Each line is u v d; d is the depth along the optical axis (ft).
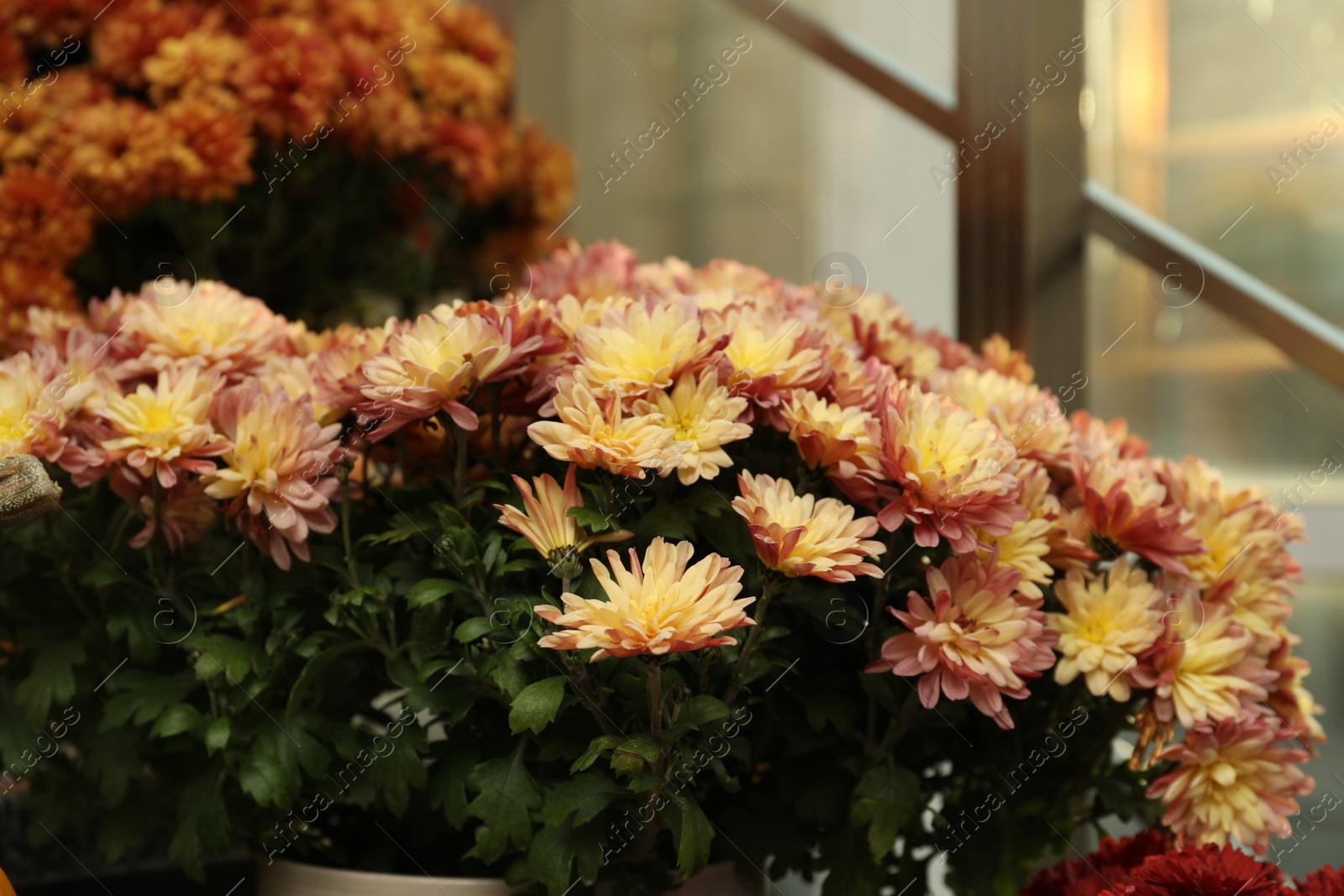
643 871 3.09
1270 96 4.09
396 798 3.07
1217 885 2.97
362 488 3.24
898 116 5.05
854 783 3.15
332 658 3.13
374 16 4.35
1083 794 3.33
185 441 3.08
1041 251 4.00
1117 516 3.16
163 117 3.89
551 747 3.03
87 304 4.09
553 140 6.10
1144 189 4.10
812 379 3.08
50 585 3.27
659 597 2.90
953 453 3.04
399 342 3.06
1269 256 4.12
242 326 3.29
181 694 3.14
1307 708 3.30
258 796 3.06
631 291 3.45
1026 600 3.12
